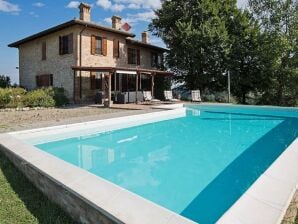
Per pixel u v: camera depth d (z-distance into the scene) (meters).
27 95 16.61
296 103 26.09
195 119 14.98
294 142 6.79
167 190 5.52
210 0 25.73
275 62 25.02
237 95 27.50
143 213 3.16
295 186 4.08
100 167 7.11
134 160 7.71
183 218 3.07
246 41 26.05
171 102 21.45
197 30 24.72
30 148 6.34
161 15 27.33
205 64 25.55
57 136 9.80
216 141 9.91
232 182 5.94
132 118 12.68
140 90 24.78
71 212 3.85
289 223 3.23
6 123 10.75
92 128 10.92
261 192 3.83
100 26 20.52
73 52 20.14
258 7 27.11
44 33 21.97
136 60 25.27
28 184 5.02
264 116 16.19
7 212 3.90
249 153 8.28
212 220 4.34
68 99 19.66
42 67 23.44
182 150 8.73
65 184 3.99
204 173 6.52
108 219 3.18
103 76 21.62
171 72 25.81
